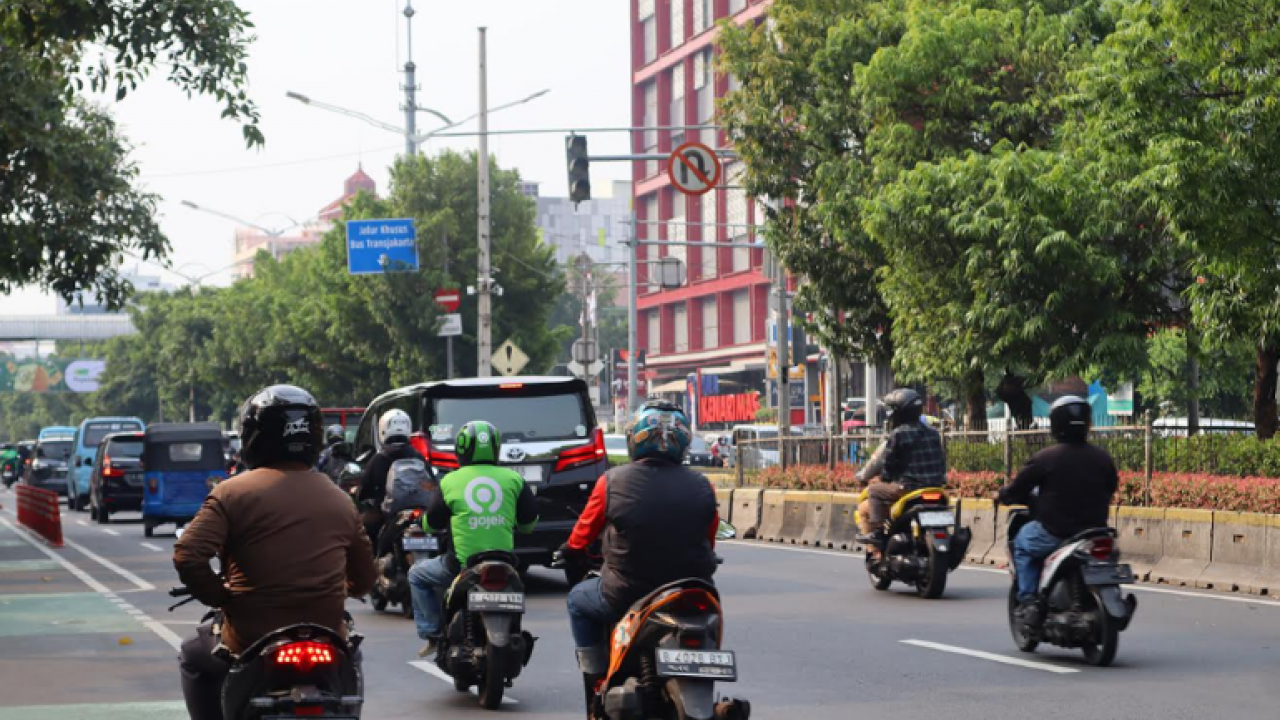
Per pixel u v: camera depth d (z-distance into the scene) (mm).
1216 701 12359
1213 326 26328
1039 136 34375
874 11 37594
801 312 44000
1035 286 30734
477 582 12938
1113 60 25188
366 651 16438
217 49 24922
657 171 114500
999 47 34219
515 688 13945
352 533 7898
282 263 98938
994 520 25875
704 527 9312
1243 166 24250
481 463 13477
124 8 24719
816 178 36688
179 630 18938
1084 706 12219
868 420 57250
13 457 97188
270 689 7414
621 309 160375
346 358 76000
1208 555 21344
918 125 35375
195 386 124438
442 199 71938
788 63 38031
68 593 24000
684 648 8648
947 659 14906
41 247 31891
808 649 15742
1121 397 57750
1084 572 14133
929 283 32812
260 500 7676
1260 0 23516
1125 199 29219
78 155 31484
